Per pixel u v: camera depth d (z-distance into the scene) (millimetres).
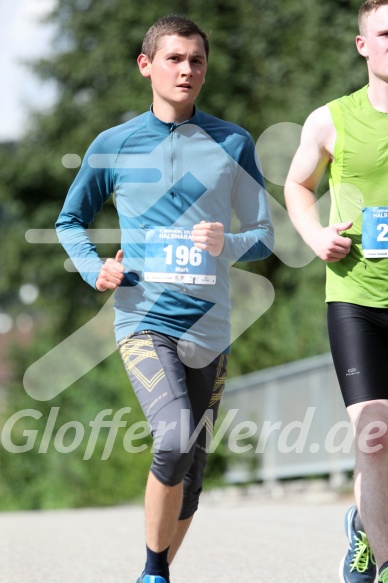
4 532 19141
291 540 16531
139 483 34125
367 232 9625
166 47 9859
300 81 44469
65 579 12883
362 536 10156
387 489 9242
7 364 41156
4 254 57688
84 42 56750
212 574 13016
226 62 50562
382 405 9391
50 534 18578
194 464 10039
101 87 56406
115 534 18406
